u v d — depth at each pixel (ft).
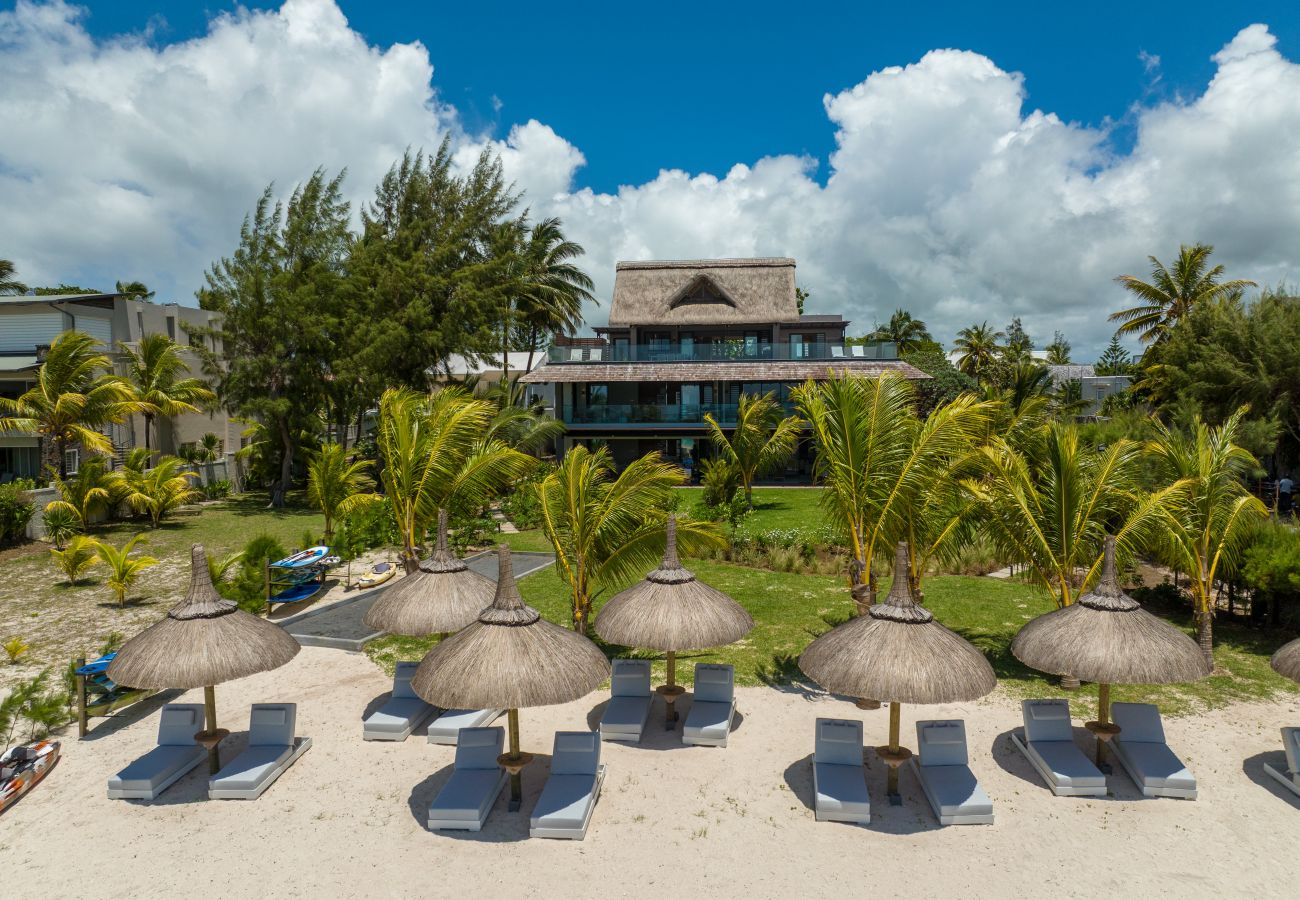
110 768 29.76
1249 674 38.37
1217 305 95.66
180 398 102.94
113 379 86.74
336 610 51.44
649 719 34.24
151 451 90.07
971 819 25.29
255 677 39.60
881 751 26.43
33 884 22.44
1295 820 25.35
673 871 22.95
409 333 104.58
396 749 31.42
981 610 49.90
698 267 148.77
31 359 103.24
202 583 27.91
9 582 58.18
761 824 25.53
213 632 26.89
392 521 72.84
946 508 37.91
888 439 35.50
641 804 26.89
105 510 83.46
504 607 25.23
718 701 33.86
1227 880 22.18
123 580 51.85
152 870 23.15
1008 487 36.65
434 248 115.85
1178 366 97.09
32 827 25.55
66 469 99.09
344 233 104.17
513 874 22.89
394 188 126.41
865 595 36.60
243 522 87.10
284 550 56.80
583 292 168.96
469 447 46.16
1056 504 35.70
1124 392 151.94
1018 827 25.11
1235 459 44.06
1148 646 25.70
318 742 32.07
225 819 26.05
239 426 129.29
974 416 35.40
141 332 110.32
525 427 98.94
